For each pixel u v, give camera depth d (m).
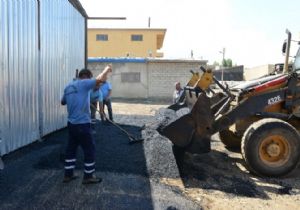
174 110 10.38
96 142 9.09
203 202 5.93
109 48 44.44
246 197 6.39
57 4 10.52
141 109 20.98
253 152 7.43
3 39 7.25
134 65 27.67
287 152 7.51
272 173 7.47
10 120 7.65
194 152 7.21
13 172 6.56
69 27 11.83
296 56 9.59
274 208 5.91
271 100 7.89
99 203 5.39
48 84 9.95
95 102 10.79
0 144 7.20
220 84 7.73
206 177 7.19
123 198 5.62
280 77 8.16
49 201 5.37
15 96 7.86
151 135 9.20
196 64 27.61
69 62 11.93
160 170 7.05
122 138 9.68
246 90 7.84
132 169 7.02
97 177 6.33
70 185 6.06
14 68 7.79
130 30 44.28
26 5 8.35
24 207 5.13
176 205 5.51
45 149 8.23
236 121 7.63
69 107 6.06
